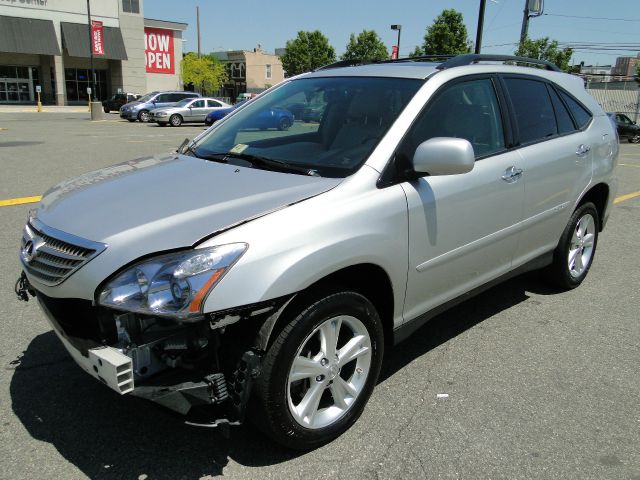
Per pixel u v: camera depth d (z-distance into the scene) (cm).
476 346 391
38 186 864
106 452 270
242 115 395
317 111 350
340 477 257
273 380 246
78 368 345
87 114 3797
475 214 341
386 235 282
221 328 234
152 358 238
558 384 343
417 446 280
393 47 2991
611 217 840
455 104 344
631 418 309
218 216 249
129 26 5181
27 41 4594
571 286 496
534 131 407
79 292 239
